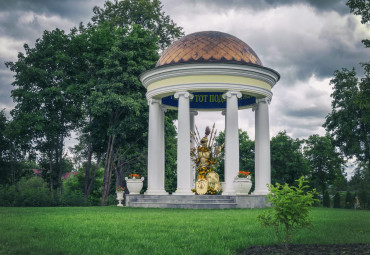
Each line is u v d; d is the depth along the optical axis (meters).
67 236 9.67
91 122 34.25
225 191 21.58
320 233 10.31
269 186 8.35
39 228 11.16
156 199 22.02
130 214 16.19
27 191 27.41
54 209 20.23
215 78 22.06
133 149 36.44
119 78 29.48
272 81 23.95
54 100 32.56
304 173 49.69
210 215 15.51
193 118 28.14
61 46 33.50
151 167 23.84
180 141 21.86
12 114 32.81
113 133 29.98
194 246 8.27
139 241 8.89
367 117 21.59
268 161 23.58
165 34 40.97
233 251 7.94
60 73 31.55
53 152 38.19
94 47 32.06
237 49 23.08
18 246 8.25
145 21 39.44
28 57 33.16
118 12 39.50
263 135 23.66
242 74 22.31
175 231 10.61
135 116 29.86
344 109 41.47
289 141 49.34
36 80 32.84
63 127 34.44
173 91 22.69
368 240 9.07
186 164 21.69
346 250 7.57
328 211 21.16
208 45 22.97
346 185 54.31
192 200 20.86
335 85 43.31
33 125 31.38
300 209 7.90
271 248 7.97
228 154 21.73
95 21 40.62
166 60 23.45
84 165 49.25
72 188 46.59
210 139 23.59
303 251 7.50
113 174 40.50
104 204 32.25
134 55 30.55
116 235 9.84
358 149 40.62
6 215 15.65
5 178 42.00
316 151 54.62
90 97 29.20
